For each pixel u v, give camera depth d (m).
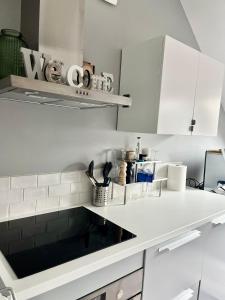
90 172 1.64
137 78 1.68
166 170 2.24
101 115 1.72
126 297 1.14
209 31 2.27
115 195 1.81
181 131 1.75
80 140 1.63
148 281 1.23
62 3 1.22
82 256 1.01
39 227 1.29
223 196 2.05
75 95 1.04
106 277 1.05
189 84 1.75
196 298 1.62
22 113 1.36
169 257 1.34
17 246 1.09
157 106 1.56
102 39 1.66
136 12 1.83
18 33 1.14
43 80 1.05
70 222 1.37
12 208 1.37
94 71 1.54
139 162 1.80
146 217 1.49
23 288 0.81
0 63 1.12
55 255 1.02
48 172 1.50
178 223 1.41
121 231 1.27
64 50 1.25
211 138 2.78
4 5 1.24
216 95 2.05
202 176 2.71
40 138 1.44
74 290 0.95
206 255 1.64
